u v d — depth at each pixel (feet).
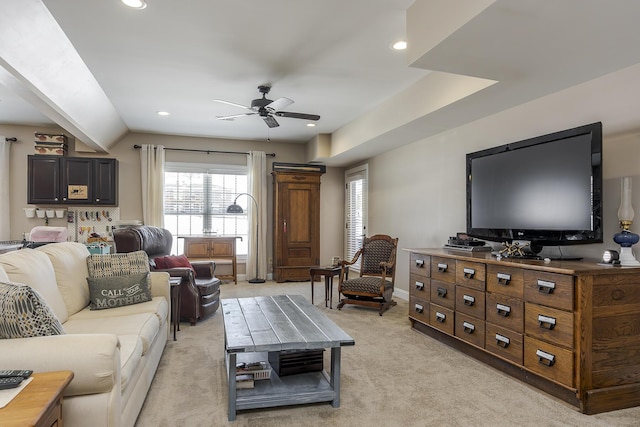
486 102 11.00
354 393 8.05
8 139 18.61
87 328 7.60
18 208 18.94
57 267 8.67
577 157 8.89
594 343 7.32
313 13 8.66
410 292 12.98
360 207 22.47
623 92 8.57
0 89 13.74
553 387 7.97
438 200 15.12
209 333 12.23
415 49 8.11
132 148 20.70
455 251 11.98
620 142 8.66
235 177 22.82
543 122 10.50
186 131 20.63
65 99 12.84
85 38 9.87
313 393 7.42
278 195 21.63
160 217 20.68
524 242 10.23
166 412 7.21
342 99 14.82
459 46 7.45
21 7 8.25
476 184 12.06
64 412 4.86
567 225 9.11
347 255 24.02
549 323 7.82
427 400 7.77
